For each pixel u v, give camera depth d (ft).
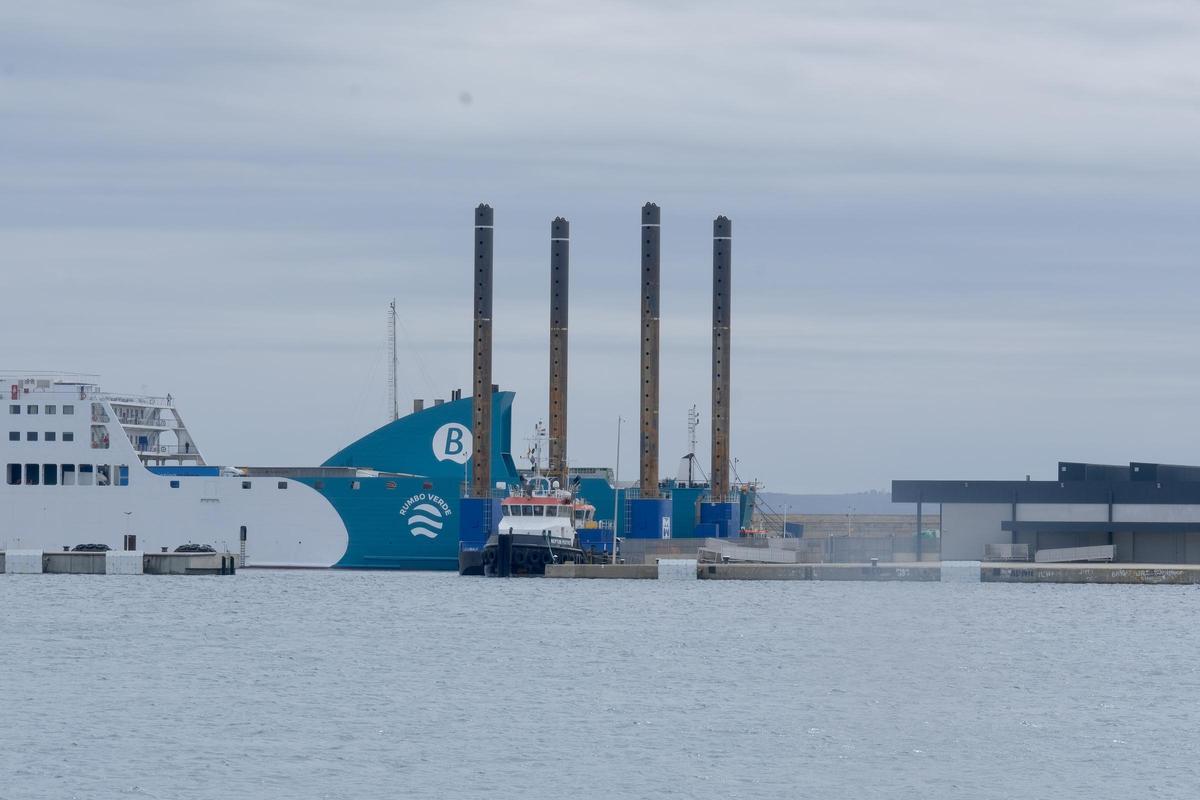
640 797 604.90
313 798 600.80
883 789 618.03
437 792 609.83
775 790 615.57
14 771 635.66
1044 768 650.02
